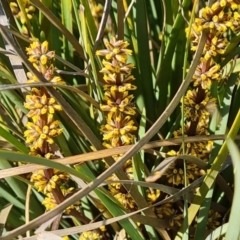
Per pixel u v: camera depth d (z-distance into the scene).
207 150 0.58
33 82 0.48
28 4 0.62
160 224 0.57
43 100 0.49
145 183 0.50
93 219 0.60
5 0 0.59
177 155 0.54
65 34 0.57
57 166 0.45
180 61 0.64
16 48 0.47
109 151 0.51
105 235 0.66
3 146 0.61
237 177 0.41
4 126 0.60
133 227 0.54
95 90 0.59
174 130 0.61
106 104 0.55
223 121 0.58
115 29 0.68
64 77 0.66
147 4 0.76
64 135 0.62
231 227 0.42
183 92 0.47
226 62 0.58
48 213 0.42
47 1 0.59
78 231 0.53
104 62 0.49
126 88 0.49
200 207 0.56
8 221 0.67
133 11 0.64
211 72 0.51
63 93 0.60
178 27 0.59
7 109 0.66
